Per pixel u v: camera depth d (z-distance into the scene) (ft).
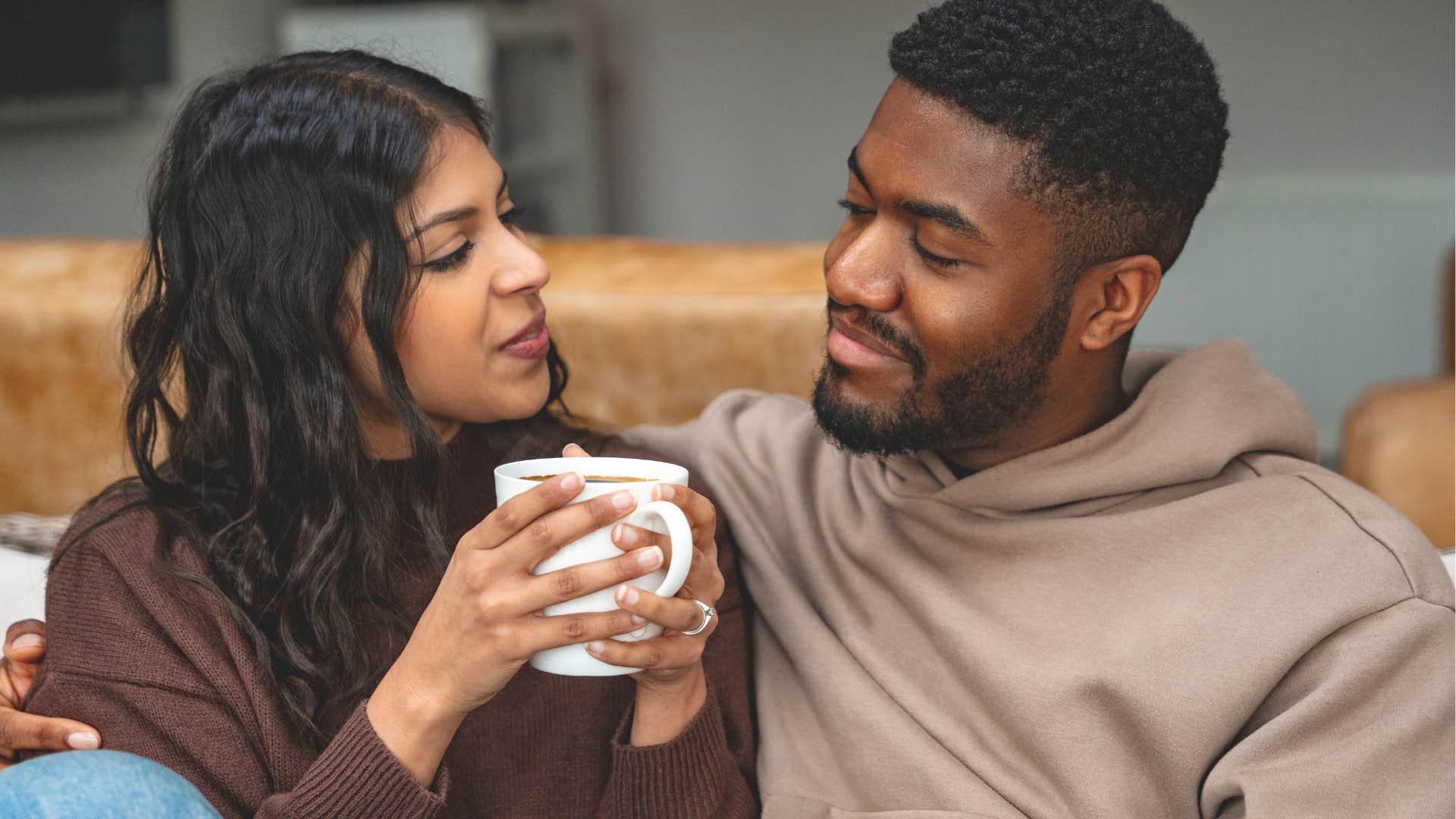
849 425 3.34
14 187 11.78
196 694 3.16
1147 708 3.13
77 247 5.66
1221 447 3.46
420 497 3.32
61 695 3.20
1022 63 3.04
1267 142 14.24
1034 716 3.22
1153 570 3.31
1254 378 3.66
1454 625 3.07
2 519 4.48
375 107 3.18
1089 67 3.06
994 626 3.36
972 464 3.66
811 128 16.12
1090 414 3.56
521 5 13.78
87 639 3.24
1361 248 13.99
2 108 10.91
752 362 4.84
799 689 3.66
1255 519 3.30
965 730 3.35
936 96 3.11
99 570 3.31
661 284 5.02
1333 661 3.06
